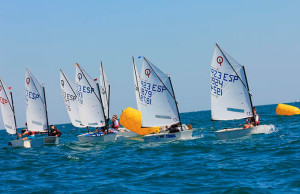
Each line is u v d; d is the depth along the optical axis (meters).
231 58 40.69
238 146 34.69
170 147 37.47
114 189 21.03
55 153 39.19
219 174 23.39
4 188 22.62
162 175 24.12
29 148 45.53
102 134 48.34
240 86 40.75
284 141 35.81
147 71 43.12
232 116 41.34
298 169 23.05
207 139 42.50
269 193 18.64
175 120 42.47
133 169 26.97
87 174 26.08
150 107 43.38
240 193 18.84
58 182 23.70
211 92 42.00
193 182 21.80
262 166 24.78
